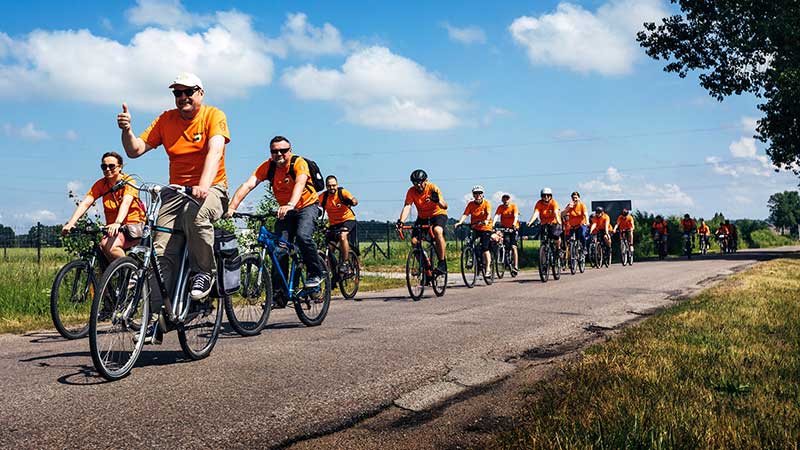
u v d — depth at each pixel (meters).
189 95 4.78
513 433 3.17
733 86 30.11
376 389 4.12
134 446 3.03
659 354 4.98
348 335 6.17
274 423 3.42
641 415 3.29
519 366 4.95
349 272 10.42
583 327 6.89
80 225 9.86
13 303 8.59
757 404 3.68
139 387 4.04
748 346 5.42
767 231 78.44
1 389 3.98
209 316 5.13
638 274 16.09
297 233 6.89
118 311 4.24
